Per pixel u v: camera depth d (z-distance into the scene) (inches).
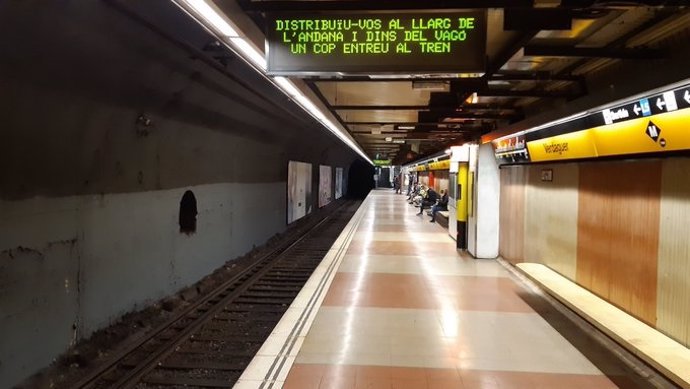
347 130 581.9
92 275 241.4
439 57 155.4
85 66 200.4
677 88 149.5
